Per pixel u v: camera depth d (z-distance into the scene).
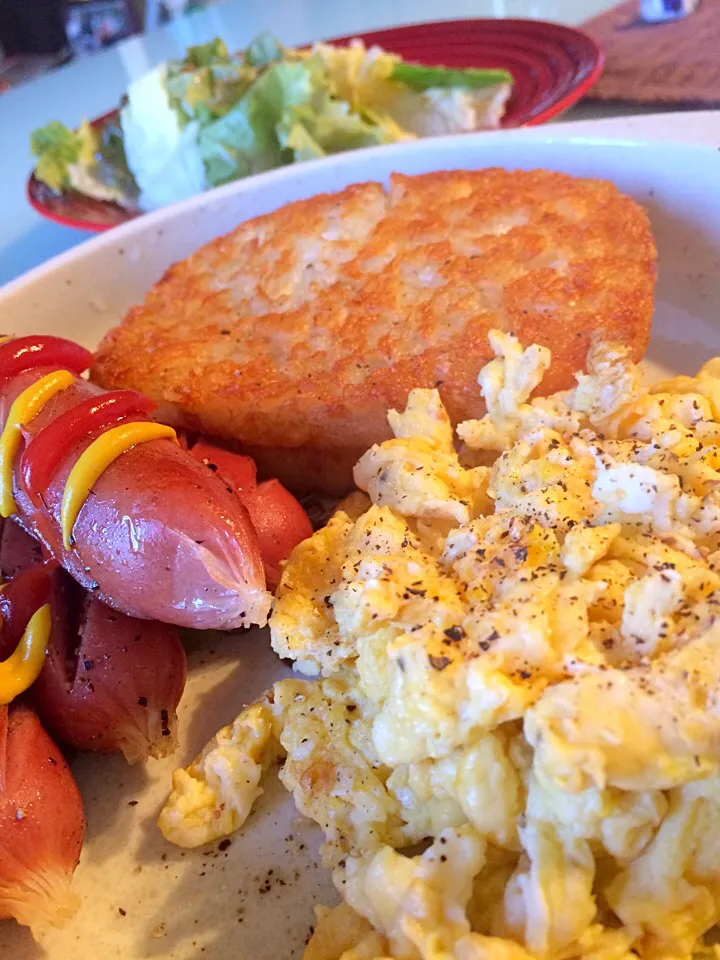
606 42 0.24
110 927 0.09
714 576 0.08
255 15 0.35
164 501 0.09
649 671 0.08
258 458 0.13
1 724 0.10
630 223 0.14
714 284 0.15
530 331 0.12
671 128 0.15
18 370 0.12
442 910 0.08
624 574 0.09
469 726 0.08
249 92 0.21
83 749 0.11
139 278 0.17
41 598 0.11
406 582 0.09
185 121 0.21
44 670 0.10
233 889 0.09
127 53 0.34
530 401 0.12
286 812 0.10
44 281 0.16
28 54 0.40
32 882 0.09
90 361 0.13
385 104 0.22
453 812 0.09
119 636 0.11
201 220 0.17
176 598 0.09
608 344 0.12
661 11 0.25
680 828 0.08
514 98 0.22
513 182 0.15
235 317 0.14
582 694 0.07
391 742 0.08
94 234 0.21
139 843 0.10
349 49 0.22
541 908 0.08
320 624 0.10
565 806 0.08
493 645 0.08
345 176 0.17
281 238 0.15
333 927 0.09
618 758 0.07
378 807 0.09
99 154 0.22
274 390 0.12
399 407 0.12
